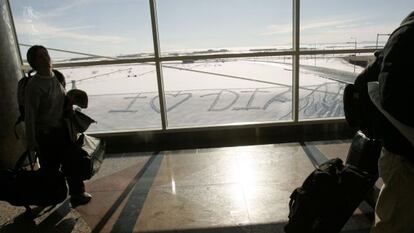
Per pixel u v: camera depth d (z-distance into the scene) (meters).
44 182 2.27
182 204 2.54
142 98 8.17
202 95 8.60
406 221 1.13
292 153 3.48
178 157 3.54
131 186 2.90
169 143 4.01
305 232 1.68
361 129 1.46
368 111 1.33
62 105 2.42
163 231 2.20
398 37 0.98
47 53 2.29
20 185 2.26
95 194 2.78
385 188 1.19
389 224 1.18
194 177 3.03
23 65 3.62
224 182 2.89
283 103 7.07
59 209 2.56
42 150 2.39
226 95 8.25
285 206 2.44
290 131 4.06
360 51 3.84
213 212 2.41
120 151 3.81
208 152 3.64
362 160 1.82
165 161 3.45
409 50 0.94
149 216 2.40
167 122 4.00
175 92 8.74
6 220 2.44
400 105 0.95
